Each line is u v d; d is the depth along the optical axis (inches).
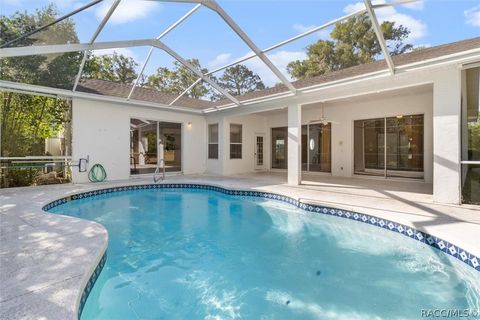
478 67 188.9
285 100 319.9
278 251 164.9
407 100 327.0
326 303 109.9
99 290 109.0
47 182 324.8
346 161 389.7
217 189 319.0
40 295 76.5
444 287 120.3
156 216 237.8
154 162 472.4
